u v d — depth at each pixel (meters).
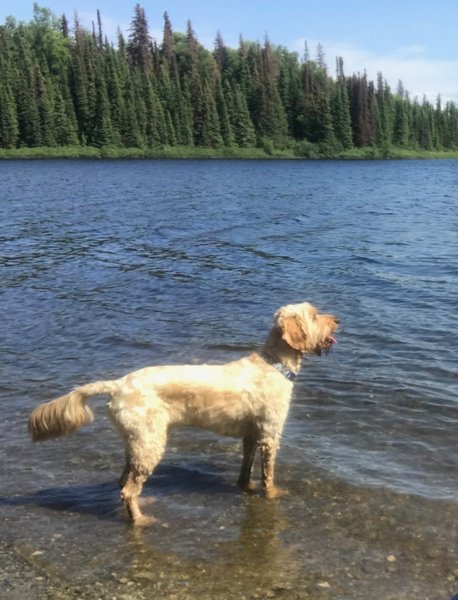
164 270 16.05
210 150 107.81
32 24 124.88
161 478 5.95
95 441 6.69
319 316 5.91
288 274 15.43
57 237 21.47
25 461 6.25
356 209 31.73
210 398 5.41
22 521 5.18
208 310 12.11
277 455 6.27
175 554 4.71
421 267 15.87
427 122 149.62
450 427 6.86
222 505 5.44
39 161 87.00
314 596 4.21
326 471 5.93
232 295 13.28
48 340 10.37
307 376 8.40
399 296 12.87
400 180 60.47
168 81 109.69
